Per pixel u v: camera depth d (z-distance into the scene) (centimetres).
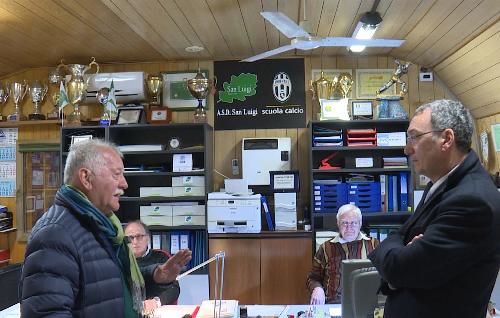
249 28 326
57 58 392
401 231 135
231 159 402
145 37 342
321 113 374
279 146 386
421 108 129
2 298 214
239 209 359
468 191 112
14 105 419
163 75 408
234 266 359
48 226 127
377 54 395
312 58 404
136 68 412
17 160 416
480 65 326
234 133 404
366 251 290
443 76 388
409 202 365
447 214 113
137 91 390
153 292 172
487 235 108
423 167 126
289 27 247
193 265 367
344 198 365
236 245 360
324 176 392
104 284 133
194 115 388
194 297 358
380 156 388
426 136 123
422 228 123
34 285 119
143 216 371
